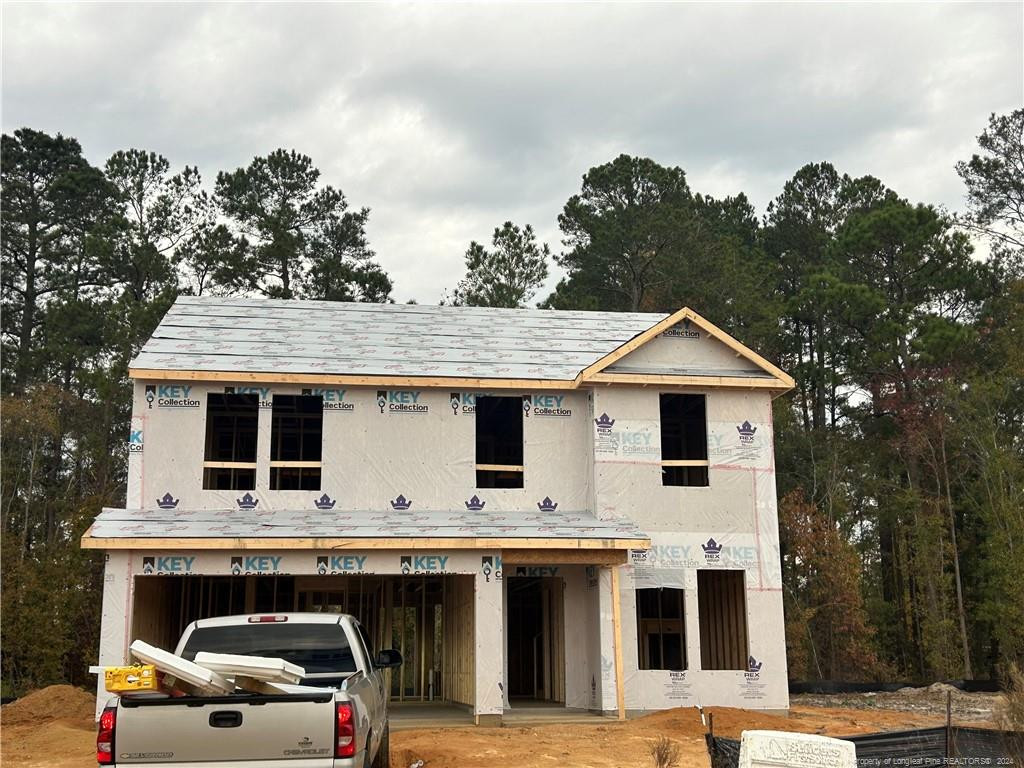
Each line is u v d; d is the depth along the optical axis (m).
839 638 36.06
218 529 18.36
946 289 42.03
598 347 23.86
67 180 47.56
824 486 40.72
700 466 22.38
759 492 21.44
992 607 33.72
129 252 45.28
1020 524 32.56
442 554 18.67
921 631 37.22
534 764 13.40
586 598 20.94
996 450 34.59
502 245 48.16
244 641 10.62
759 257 48.31
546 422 21.70
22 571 30.47
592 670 20.34
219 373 20.22
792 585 38.19
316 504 20.42
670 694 20.16
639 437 21.34
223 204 48.62
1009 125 45.47
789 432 41.75
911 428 38.72
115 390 37.62
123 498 37.88
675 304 45.50
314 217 49.25
